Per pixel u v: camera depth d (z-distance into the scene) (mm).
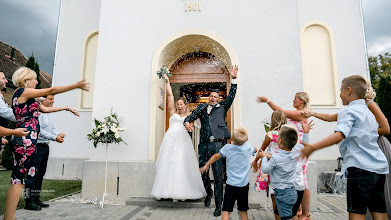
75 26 6625
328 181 4898
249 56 4172
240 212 2375
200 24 4363
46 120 3396
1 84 2246
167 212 3248
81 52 6441
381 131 1930
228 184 2404
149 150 4113
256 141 3943
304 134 2576
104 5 4617
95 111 4336
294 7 4207
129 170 4004
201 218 2979
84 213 3174
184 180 3434
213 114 3383
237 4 4340
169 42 4371
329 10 5883
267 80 4078
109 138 3729
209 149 3240
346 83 1789
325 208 3547
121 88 4359
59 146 6164
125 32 4512
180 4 4473
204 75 4957
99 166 4062
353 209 1633
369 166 1617
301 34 5816
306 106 2721
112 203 3771
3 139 2484
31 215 3033
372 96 2033
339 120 1668
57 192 4465
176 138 3635
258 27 4230
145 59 4398
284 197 2035
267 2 4273
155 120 4203
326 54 5734
